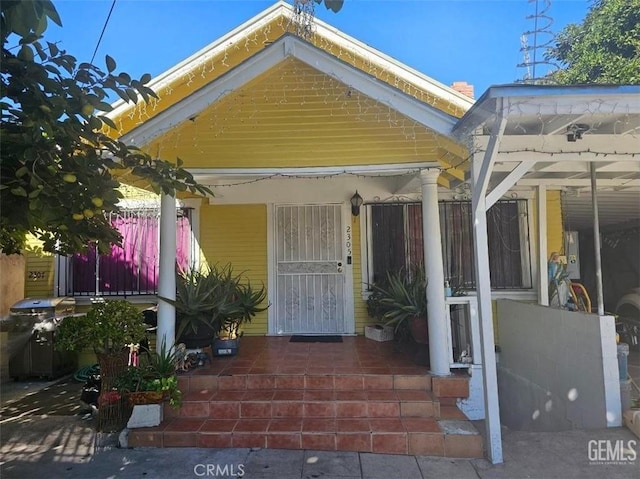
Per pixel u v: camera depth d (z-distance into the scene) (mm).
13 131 2621
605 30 10344
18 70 2578
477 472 3643
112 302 4863
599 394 4270
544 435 4246
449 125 4398
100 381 5066
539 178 5973
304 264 7363
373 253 7242
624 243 10703
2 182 2611
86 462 3906
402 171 4883
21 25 2285
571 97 3541
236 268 7363
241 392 4789
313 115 4859
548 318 5191
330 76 4590
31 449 4176
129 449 4133
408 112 4473
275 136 4883
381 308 6613
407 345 5895
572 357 4707
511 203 6992
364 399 4527
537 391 5441
